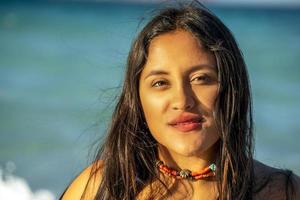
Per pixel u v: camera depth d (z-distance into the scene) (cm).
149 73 262
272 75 2112
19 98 1611
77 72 1986
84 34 3134
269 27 4091
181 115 256
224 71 262
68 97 1614
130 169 284
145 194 282
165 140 262
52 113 1413
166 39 260
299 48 2892
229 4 8006
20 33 3117
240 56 275
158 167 283
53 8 5203
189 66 256
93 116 1269
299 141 1230
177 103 255
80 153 1012
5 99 1595
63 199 303
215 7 7488
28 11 4581
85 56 2333
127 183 284
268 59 2525
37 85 1792
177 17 263
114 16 4581
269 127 1345
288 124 1368
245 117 278
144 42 264
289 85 1891
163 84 260
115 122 288
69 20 3994
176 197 279
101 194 289
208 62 259
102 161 298
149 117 267
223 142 269
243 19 5047
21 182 975
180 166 279
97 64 2089
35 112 1436
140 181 284
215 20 270
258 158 1123
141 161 286
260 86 1889
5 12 4394
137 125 283
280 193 283
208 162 277
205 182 278
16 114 1412
